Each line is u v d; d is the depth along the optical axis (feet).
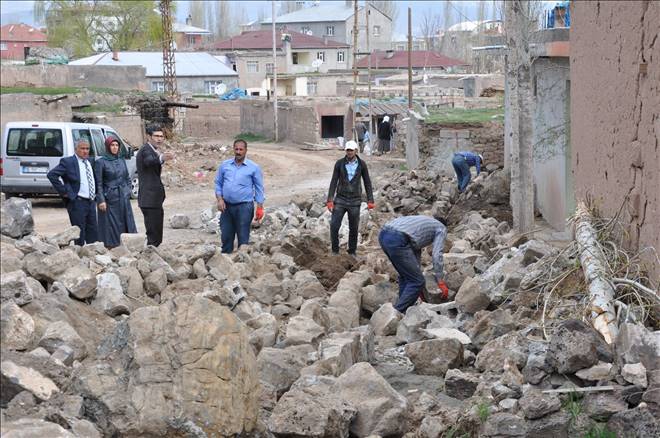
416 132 89.51
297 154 139.74
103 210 40.40
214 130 190.80
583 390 20.04
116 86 143.84
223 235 43.16
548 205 57.98
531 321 26.94
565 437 19.19
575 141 43.04
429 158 85.20
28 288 21.16
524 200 48.29
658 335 20.86
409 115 104.12
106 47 246.06
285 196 82.07
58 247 28.22
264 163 120.57
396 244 31.73
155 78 221.66
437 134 84.84
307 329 25.66
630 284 25.98
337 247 43.86
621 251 28.68
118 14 245.04
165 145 125.39
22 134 69.31
